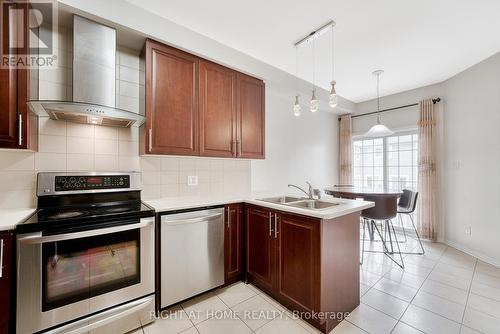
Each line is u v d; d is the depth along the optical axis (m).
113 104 1.80
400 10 1.95
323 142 4.50
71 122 1.85
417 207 3.69
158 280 1.75
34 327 1.26
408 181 3.98
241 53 2.60
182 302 1.94
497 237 2.69
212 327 1.64
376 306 1.88
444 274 2.46
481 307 1.86
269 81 2.94
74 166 1.86
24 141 1.43
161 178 2.29
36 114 1.65
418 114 3.77
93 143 1.95
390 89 3.88
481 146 2.89
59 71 1.79
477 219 2.94
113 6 1.76
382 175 4.32
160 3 1.85
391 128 4.14
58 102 1.44
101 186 1.88
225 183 2.79
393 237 3.77
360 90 3.93
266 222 2.02
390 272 2.51
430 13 1.99
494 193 2.73
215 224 2.05
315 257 1.57
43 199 1.67
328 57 2.77
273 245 1.95
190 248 1.89
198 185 2.55
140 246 1.62
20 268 1.23
